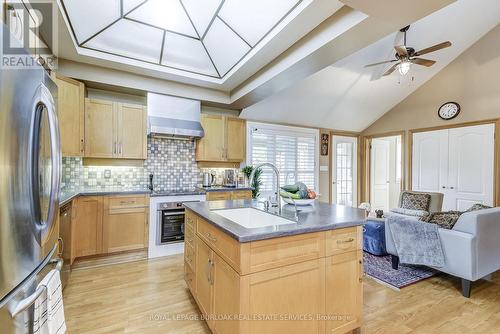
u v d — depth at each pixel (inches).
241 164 189.0
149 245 134.0
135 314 81.0
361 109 213.8
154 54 121.2
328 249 62.4
